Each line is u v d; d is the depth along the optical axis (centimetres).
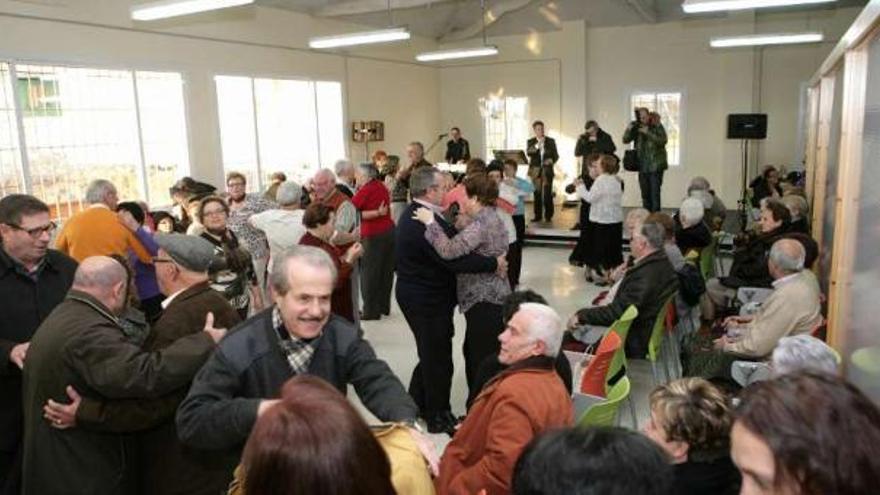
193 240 215
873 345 265
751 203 947
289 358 175
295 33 967
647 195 950
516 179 702
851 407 83
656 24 1184
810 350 204
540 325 207
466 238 337
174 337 204
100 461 201
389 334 558
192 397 167
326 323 180
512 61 1283
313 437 91
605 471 84
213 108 838
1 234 240
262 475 91
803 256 329
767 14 1121
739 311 434
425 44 1292
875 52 297
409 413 170
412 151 798
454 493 198
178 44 783
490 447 193
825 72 525
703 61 1165
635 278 374
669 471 88
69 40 656
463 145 1176
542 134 1070
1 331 241
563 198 1271
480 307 352
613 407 240
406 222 358
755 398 88
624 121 1239
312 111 1025
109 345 189
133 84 737
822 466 79
